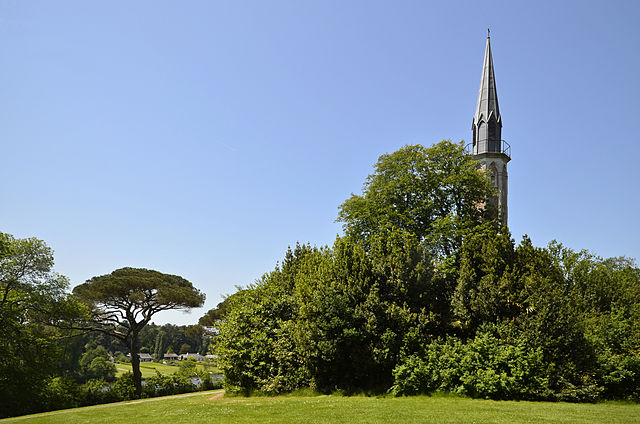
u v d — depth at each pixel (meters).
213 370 61.91
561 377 18.89
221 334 27.11
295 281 29.12
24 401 33.69
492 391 18.73
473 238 26.28
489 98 54.84
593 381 19.20
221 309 52.12
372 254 25.69
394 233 26.39
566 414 14.41
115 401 40.53
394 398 19.73
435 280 24.64
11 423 19.47
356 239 38.97
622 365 19.61
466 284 23.91
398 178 40.25
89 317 41.62
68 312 38.72
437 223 36.59
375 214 39.31
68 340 45.38
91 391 40.16
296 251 32.84
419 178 39.88
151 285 43.53
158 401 27.19
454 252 30.50
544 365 19.23
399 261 24.22
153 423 15.34
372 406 16.69
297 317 25.78
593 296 30.66
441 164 40.69
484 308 22.83
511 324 21.17
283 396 22.75
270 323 26.28
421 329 22.83
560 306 20.36
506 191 53.62
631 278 44.12
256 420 14.41
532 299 21.06
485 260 24.41
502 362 19.55
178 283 47.91
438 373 20.53
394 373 21.08
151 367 83.88
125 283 42.09
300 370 23.88
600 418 13.64
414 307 23.78
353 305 23.20
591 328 23.50
